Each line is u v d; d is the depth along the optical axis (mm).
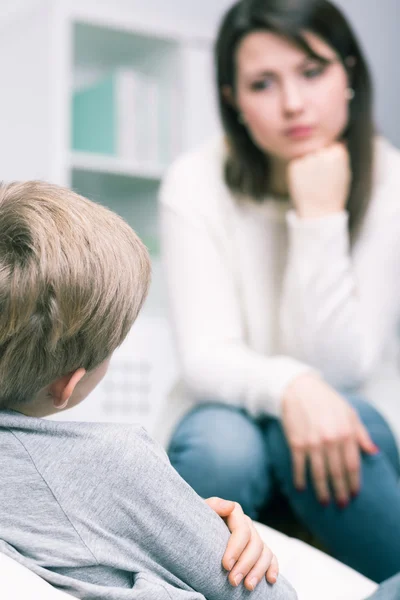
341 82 1396
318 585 864
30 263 624
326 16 1352
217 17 2738
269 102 1380
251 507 1229
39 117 2160
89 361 671
